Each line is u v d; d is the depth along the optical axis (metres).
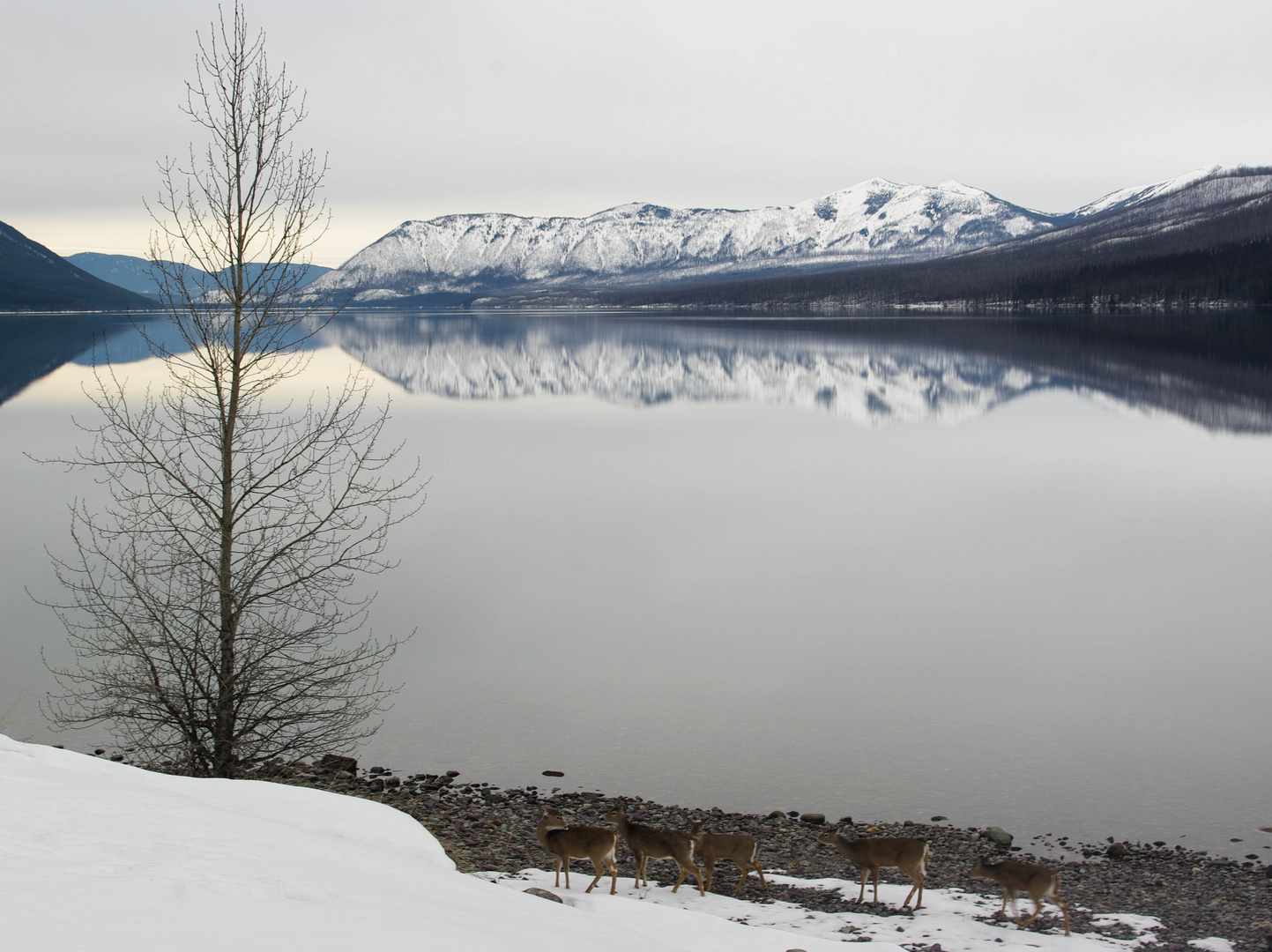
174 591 15.62
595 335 188.75
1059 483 44.50
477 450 55.09
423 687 18.91
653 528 34.94
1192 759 15.48
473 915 6.13
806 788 14.34
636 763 15.22
